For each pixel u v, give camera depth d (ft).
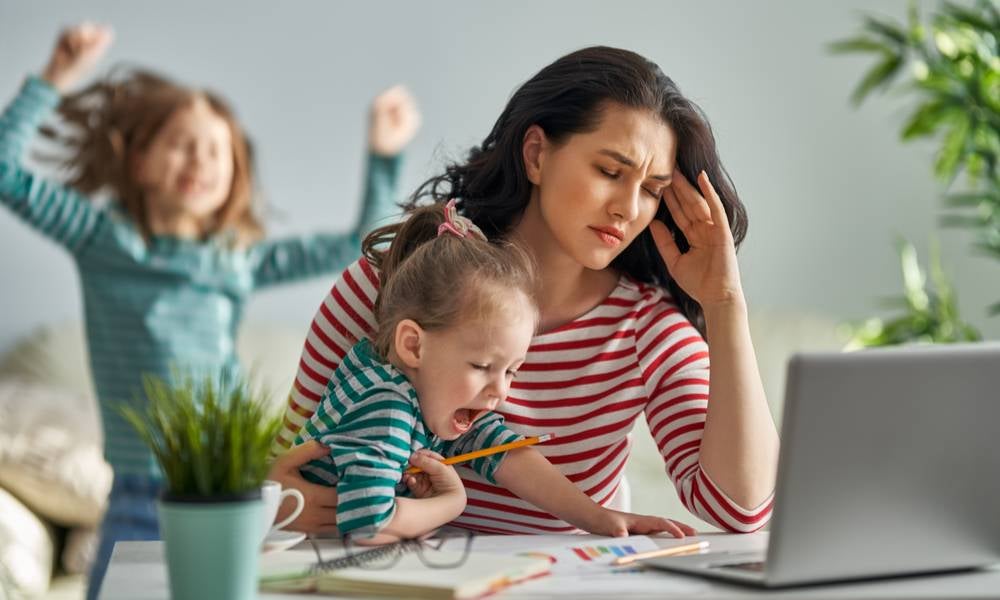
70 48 10.27
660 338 5.21
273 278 10.65
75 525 9.71
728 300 4.82
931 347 3.42
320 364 5.07
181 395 3.30
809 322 12.48
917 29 10.55
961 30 10.23
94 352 9.07
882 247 13.56
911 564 3.58
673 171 5.04
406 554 3.83
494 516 4.97
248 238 10.08
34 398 10.37
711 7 13.26
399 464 4.28
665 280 5.38
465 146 12.84
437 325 4.36
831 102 13.46
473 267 4.39
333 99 12.63
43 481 9.48
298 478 4.36
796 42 13.42
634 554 4.00
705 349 5.30
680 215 5.03
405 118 11.71
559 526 4.95
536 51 12.96
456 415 4.50
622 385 5.17
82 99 10.19
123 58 12.25
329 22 12.60
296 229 12.59
